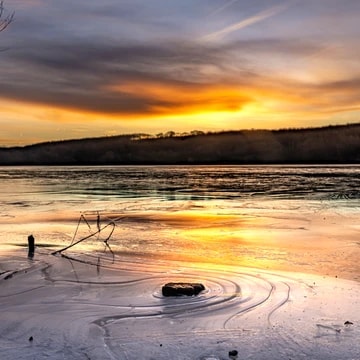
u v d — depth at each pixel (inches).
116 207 1494.8
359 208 1401.3
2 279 463.8
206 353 276.1
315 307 367.2
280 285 440.5
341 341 293.3
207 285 440.5
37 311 359.9
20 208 1475.1
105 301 386.9
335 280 466.3
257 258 599.8
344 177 4050.2
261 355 273.1
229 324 327.6
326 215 1204.5
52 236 815.1
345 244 719.1
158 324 328.8
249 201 1726.1
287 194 2095.2
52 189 2667.3
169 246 700.0
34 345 289.9
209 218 1139.3
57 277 475.2
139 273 494.6
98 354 275.4
